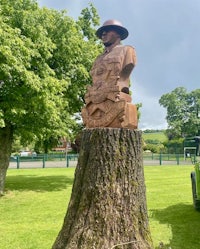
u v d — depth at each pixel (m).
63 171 21.88
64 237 4.39
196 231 6.79
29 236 6.53
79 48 13.23
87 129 4.71
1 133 12.12
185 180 16.34
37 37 11.01
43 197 11.45
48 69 11.25
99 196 4.32
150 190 12.79
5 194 12.12
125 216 4.25
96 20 16.27
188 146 32.38
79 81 13.88
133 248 4.12
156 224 7.37
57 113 11.77
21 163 28.81
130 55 4.81
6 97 10.62
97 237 4.17
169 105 53.56
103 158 4.42
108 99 4.69
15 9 11.55
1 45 9.17
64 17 12.95
